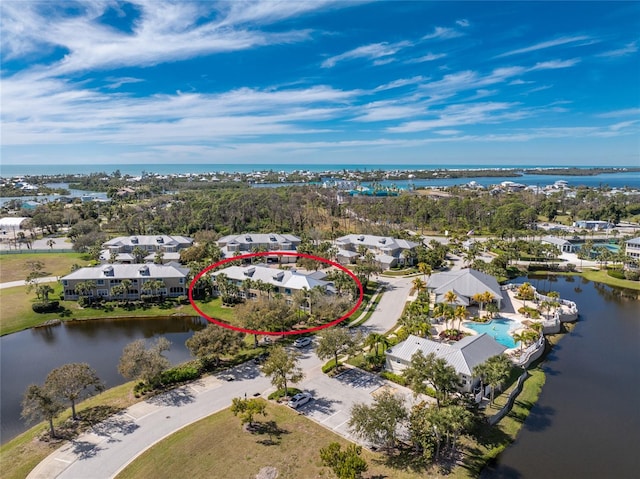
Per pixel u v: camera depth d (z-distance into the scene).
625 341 77.44
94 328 84.25
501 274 111.50
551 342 77.00
